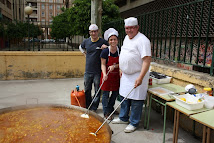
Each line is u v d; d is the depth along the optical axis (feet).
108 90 11.60
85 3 24.08
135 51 9.55
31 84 20.11
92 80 12.91
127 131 10.50
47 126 7.75
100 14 15.55
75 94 12.07
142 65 9.41
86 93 13.19
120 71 11.08
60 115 8.85
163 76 12.39
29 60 21.53
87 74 12.67
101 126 7.39
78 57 23.07
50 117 8.61
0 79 21.06
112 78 11.44
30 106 9.47
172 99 9.04
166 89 10.60
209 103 8.15
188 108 7.96
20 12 118.93
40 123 8.00
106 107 12.07
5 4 71.67
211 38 18.34
